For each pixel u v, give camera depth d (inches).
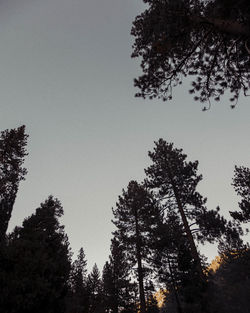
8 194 666.2
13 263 393.1
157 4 269.9
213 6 227.9
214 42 263.4
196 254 542.9
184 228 615.5
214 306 494.6
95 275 1227.2
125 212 873.5
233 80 288.0
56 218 637.9
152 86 309.3
